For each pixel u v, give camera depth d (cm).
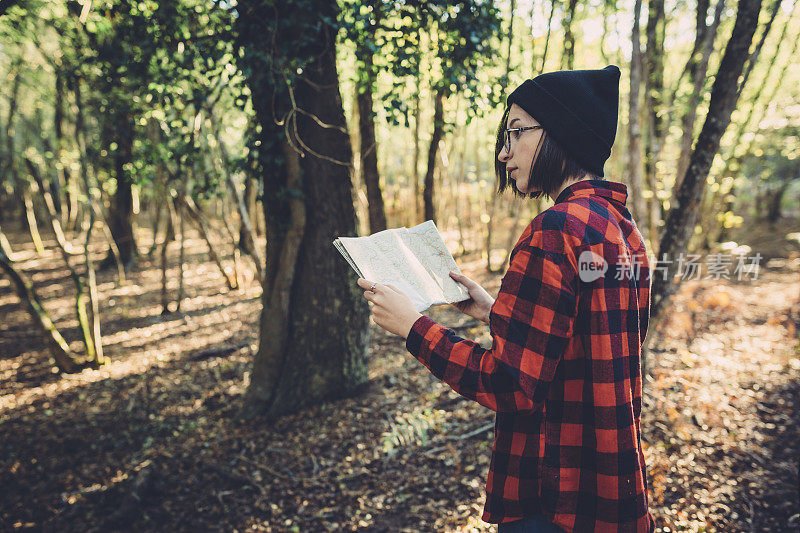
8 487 339
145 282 1049
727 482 269
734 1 546
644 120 605
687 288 611
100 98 483
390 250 102
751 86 734
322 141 373
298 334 406
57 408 472
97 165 616
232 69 357
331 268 397
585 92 83
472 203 1370
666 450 296
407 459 324
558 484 79
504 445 85
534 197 94
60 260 1337
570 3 548
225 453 361
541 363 72
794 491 257
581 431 78
